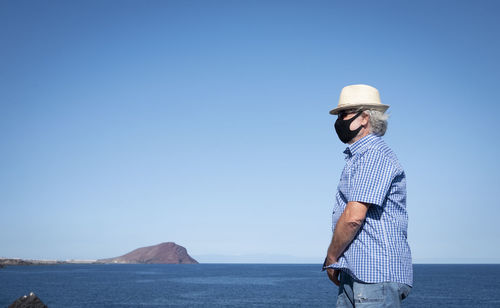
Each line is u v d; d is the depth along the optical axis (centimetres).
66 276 11288
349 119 275
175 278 11281
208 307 4125
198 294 5762
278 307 4134
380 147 259
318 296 5481
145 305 4275
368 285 243
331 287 7500
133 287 7188
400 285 240
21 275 11331
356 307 248
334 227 274
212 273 16338
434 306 4312
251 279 11100
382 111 276
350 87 283
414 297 5378
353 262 249
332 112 289
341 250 253
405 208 262
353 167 258
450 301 4838
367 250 245
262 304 4428
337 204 277
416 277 12338
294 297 5319
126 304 4350
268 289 6912
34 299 631
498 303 4616
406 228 258
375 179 242
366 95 276
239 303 4538
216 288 7138
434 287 7488
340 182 274
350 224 240
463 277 12188
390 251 243
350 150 269
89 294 5497
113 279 10100
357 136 275
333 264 261
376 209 249
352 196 245
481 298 5234
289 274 15450
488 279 10831
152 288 6981
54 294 5397
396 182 255
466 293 6062
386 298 238
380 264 240
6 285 6988
